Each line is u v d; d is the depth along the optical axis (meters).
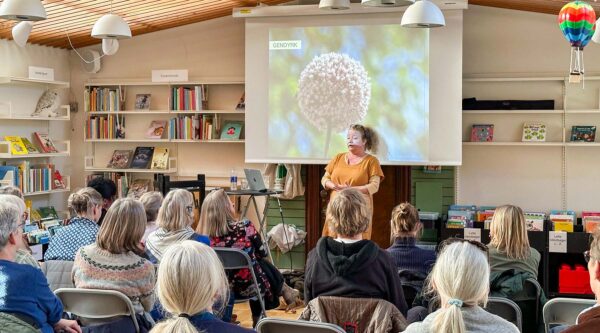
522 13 7.75
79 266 3.65
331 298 3.37
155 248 4.36
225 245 4.86
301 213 8.43
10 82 7.96
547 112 7.60
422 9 5.50
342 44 7.95
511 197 7.88
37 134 8.48
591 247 2.33
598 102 7.57
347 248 3.41
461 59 7.59
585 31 5.60
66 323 3.27
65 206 9.11
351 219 3.47
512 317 3.49
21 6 5.04
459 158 7.62
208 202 4.89
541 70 7.72
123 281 3.59
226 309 4.74
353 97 7.92
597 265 2.31
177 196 4.43
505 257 4.06
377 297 3.38
